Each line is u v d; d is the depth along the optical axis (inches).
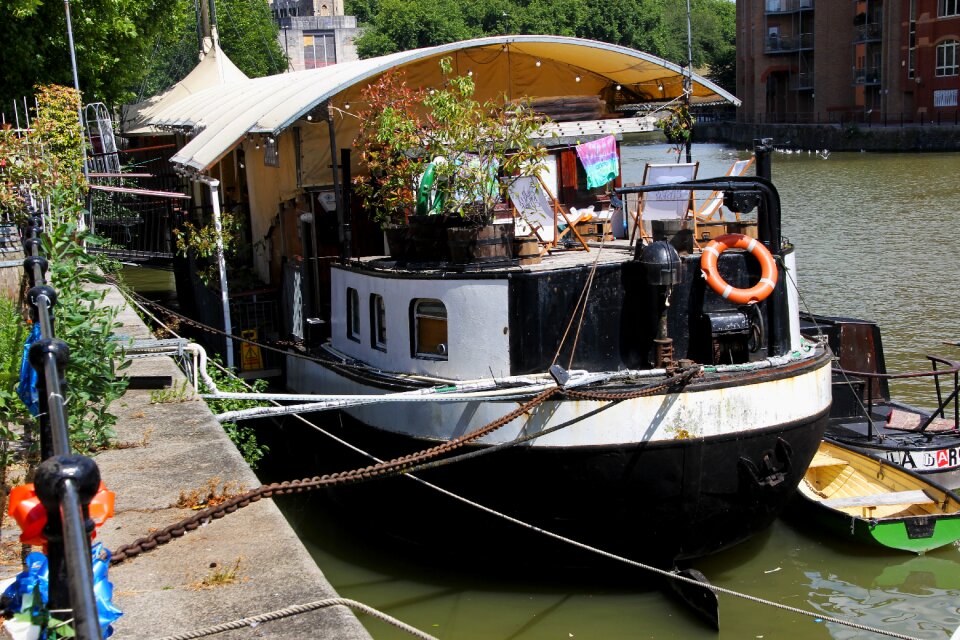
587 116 484.4
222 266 512.1
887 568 389.4
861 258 1029.8
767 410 352.8
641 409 339.3
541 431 339.3
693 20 5438.0
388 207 436.5
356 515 421.4
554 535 344.8
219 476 247.3
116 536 211.6
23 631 141.3
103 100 986.7
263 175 589.3
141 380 331.9
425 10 4308.6
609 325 358.6
